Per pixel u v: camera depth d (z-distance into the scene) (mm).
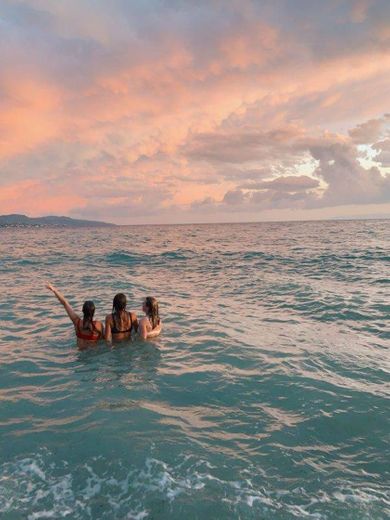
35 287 15312
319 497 3400
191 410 5090
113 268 22469
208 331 8945
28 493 3447
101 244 48125
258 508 3244
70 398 5445
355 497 3406
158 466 3809
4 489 3502
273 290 14289
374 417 4898
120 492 3447
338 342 8094
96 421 4715
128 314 8180
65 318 10242
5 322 9875
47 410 5074
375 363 6848
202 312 10953
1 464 3877
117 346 7855
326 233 65938
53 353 7504
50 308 11445
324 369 6566
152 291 14484
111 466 3820
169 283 16547
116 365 6816
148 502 3312
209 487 3510
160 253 32656
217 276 18609
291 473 3756
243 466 3848
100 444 4203
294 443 4312
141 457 3957
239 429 4605
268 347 7770
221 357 7188
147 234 88000
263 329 9141
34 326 9492
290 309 11211
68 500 3355
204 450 4113
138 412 4965
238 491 3463
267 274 18750
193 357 7207
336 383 5973
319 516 3150
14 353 7516
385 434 4508
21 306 11750
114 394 5574
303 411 5078
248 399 5445
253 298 12984
